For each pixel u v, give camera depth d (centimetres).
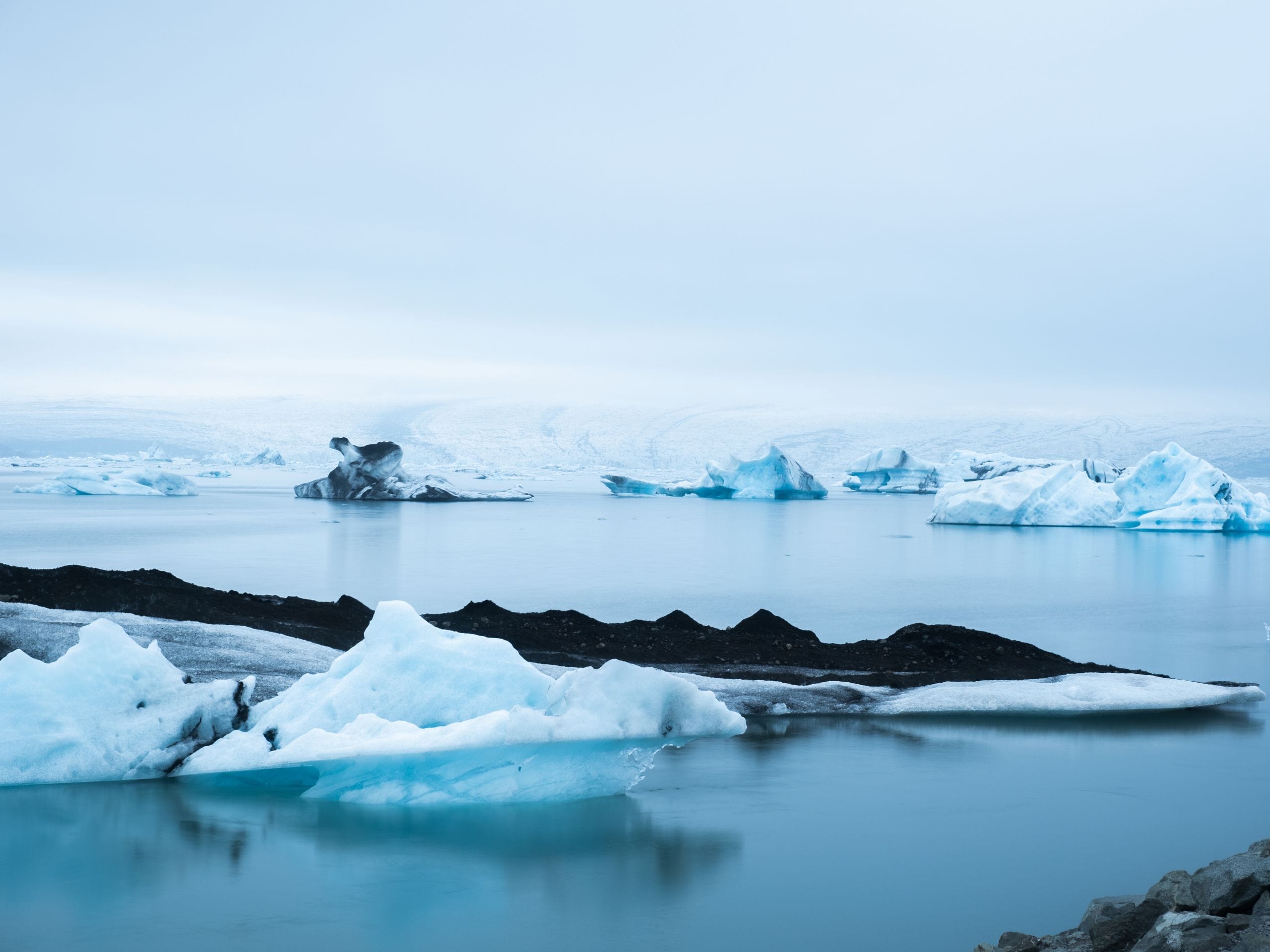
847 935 827
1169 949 675
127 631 1752
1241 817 1131
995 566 5150
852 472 14662
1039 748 1437
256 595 2489
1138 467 8144
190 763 1251
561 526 7588
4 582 2098
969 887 930
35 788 1206
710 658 2041
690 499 12300
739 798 1197
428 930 830
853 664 2050
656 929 831
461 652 1339
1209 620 3288
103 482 11225
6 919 841
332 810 1142
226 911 862
